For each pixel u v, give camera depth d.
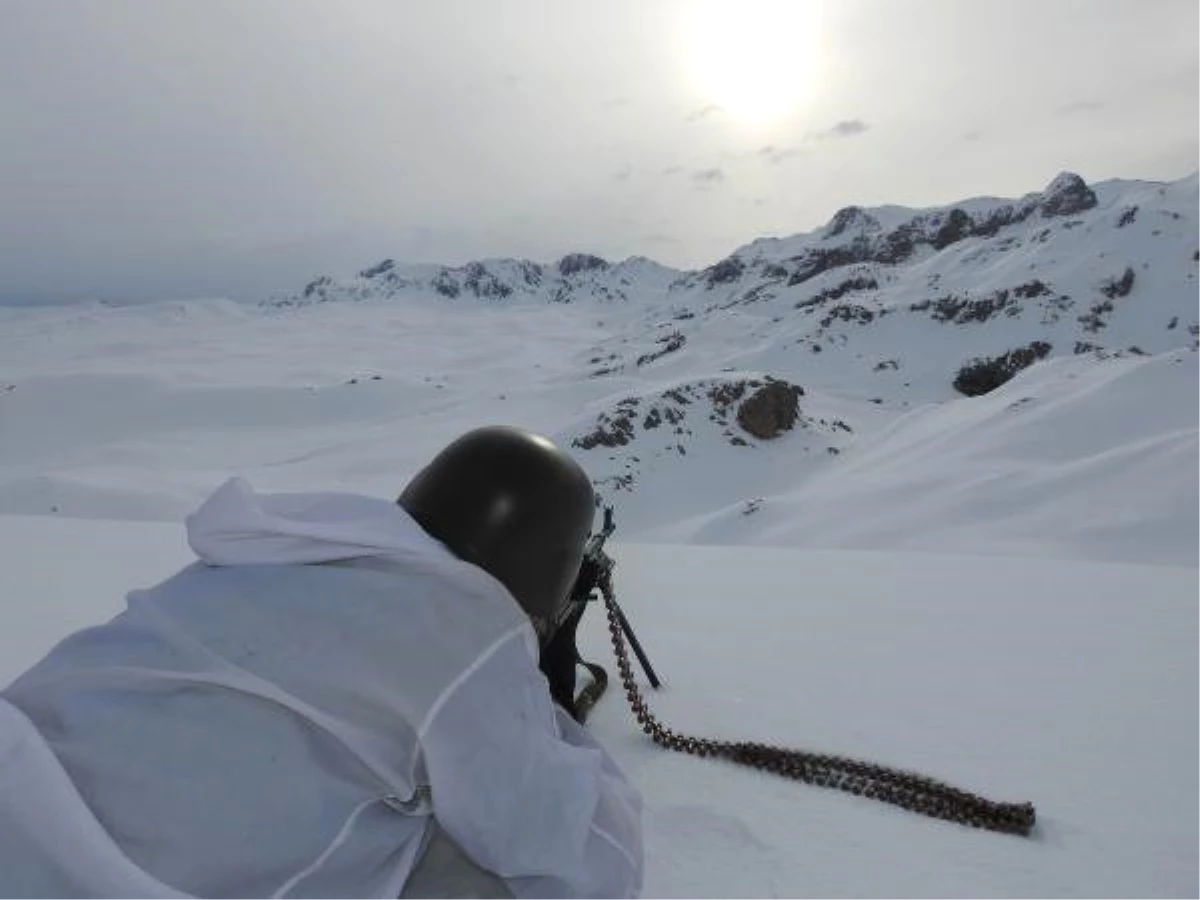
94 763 1.00
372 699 1.08
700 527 43.75
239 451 99.50
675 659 3.55
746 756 2.48
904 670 3.38
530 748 1.20
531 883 1.22
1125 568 5.68
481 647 1.16
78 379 119.25
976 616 4.32
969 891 1.86
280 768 1.04
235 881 1.01
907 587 5.15
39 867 0.93
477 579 1.20
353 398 121.44
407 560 1.19
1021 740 2.66
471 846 1.16
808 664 3.46
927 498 36.72
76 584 5.08
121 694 1.06
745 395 76.88
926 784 2.30
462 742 1.12
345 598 1.11
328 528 1.19
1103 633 3.91
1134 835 2.09
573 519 1.41
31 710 1.06
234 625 1.08
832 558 6.51
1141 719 2.81
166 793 1.00
